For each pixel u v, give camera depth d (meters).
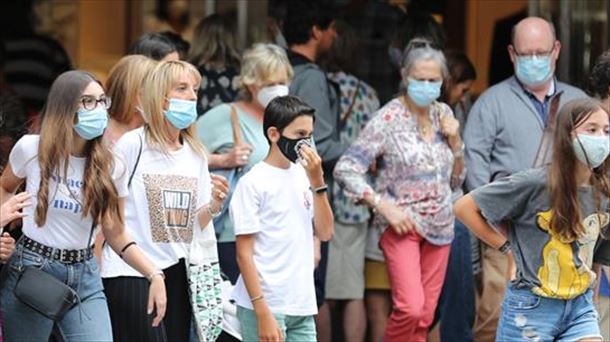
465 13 23.30
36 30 23.81
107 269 15.40
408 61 18.62
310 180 16.02
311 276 16.17
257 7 23.52
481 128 19.20
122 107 16.14
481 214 15.24
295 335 16.23
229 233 18.12
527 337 15.05
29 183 14.55
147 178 15.27
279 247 15.95
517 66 18.95
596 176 14.71
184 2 24.20
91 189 14.44
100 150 14.57
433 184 18.73
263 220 15.95
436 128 18.89
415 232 18.75
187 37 24.22
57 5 24.02
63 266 14.56
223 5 23.81
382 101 21.59
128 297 15.29
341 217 19.81
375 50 21.61
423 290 18.94
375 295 20.16
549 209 14.75
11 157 14.62
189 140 15.66
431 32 21.27
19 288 14.43
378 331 20.17
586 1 22.72
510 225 15.23
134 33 24.48
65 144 14.34
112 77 16.25
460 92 20.88
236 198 15.98
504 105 19.17
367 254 20.08
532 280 14.95
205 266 15.59
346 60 20.36
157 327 15.29
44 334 14.66
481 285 20.31
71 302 14.53
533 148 19.05
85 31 24.22
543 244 14.89
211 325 15.53
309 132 15.94
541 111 19.14
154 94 15.27
